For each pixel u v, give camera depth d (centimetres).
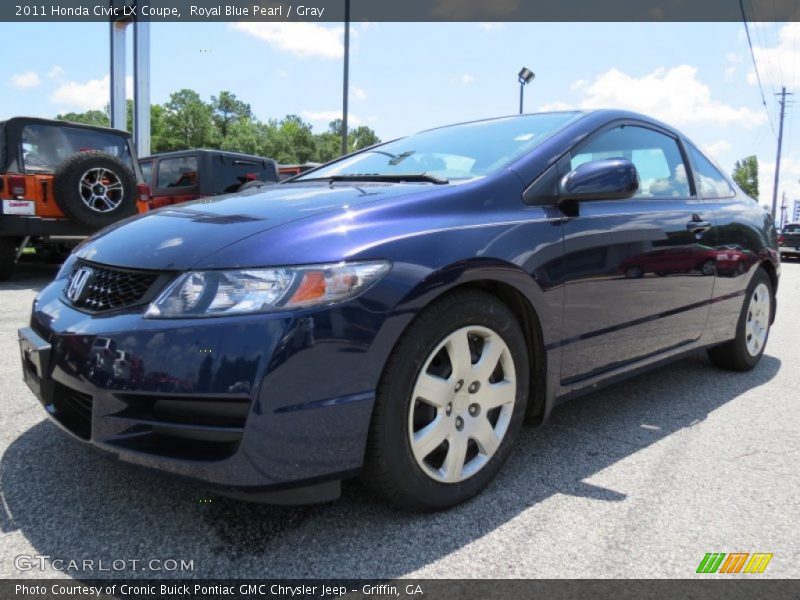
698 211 346
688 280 329
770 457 274
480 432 226
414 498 207
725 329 382
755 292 413
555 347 250
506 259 225
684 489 242
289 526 209
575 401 352
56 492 227
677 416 328
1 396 328
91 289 210
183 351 178
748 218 399
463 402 220
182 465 180
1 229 702
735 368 414
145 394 181
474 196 235
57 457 255
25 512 213
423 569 186
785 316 699
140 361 182
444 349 214
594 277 264
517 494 235
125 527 206
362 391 189
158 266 193
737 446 286
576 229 258
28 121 725
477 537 204
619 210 287
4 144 718
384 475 199
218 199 261
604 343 276
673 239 313
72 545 195
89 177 723
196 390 177
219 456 179
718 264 356
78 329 197
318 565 187
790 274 1459
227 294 182
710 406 345
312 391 181
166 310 185
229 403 179
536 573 185
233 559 190
